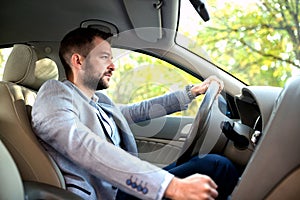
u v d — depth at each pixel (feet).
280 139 3.41
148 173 3.65
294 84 3.64
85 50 4.65
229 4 11.92
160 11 6.22
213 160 4.58
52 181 4.11
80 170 4.32
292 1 12.72
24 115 4.34
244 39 12.28
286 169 3.34
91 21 6.60
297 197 3.32
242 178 3.45
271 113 4.02
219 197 4.48
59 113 4.13
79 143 3.92
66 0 6.18
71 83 4.71
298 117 3.41
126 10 6.27
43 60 5.45
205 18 6.51
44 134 4.14
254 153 3.51
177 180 3.60
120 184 3.70
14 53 5.17
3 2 6.15
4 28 6.65
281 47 12.68
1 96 4.37
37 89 5.38
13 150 4.15
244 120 5.47
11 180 3.33
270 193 3.36
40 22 6.57
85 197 4.25
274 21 12.79
